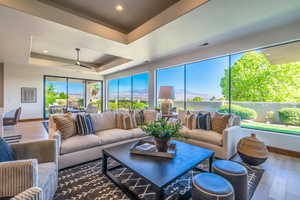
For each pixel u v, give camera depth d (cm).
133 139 318
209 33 313
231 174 154
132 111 379
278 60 323
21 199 71
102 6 279
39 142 166
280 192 179
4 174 110
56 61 643
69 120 268
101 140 268
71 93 773
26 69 643
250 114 365
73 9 286
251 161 240
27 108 647
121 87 784
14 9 221
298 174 220
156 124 202
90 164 247
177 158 182
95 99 870
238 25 280
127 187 184
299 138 278
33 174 115
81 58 668
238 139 302
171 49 414
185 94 496
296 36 274
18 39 330
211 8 224
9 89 607
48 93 700
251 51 342
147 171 151
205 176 147
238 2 211
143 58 513
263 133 322
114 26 355
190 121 342
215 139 276
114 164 250
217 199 120
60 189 181
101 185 191
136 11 296
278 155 292
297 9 230
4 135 424
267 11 235
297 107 304
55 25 269
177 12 250
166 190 180
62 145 227
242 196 154
